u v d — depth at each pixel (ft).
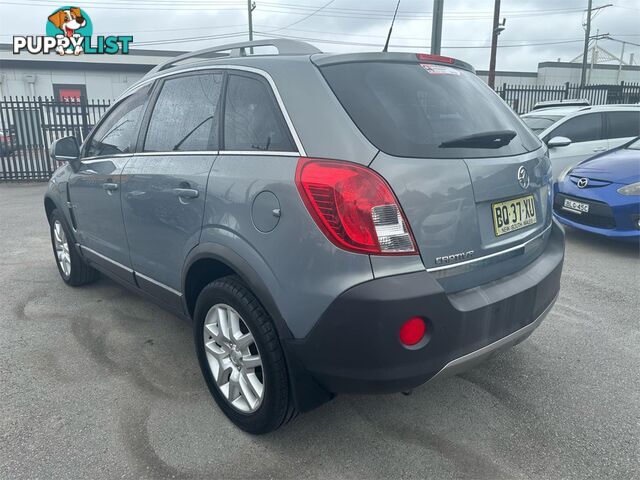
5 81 90.94
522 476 7.50
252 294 7.73
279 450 8.08
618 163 19.25
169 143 9.79
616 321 12.78
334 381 6.99
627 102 60.95
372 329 6.48
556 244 9.49
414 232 6.72
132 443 8.25
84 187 12.56
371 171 6.59
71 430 8.57
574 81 131.03
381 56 7.98
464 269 7.30
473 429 8.57
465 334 7.07
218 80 8.93
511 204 8.12
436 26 38.96
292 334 7.10
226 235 7.89
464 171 7.28
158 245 9.85
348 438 8.35
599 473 7.54
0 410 9.13
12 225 24.81
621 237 18.19
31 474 7.58
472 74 9.42
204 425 8.70
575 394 9.57
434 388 9.80
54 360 10.95
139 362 10.85
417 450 8.06
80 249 13.78
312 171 6.79
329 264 6.63
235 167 7.93
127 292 14.97
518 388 9.78
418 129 7.23
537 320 8.38
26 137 42.70
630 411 9.04
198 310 8.80
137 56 95.91
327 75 7.42
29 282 15.93
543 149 9.45
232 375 8.46
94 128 13.11
